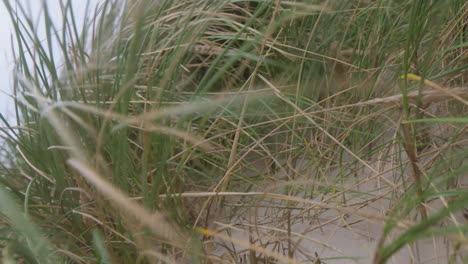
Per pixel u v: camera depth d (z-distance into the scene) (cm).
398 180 92
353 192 95
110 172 86
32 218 86
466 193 58
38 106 98
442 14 75
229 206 97
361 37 111
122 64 95
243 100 94
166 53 101
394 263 79
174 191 92
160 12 102
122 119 74
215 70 118
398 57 98
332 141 101
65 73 95
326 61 108
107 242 80
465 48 100
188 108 76
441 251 79
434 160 86
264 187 102
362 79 104
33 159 96
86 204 82
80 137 88
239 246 91
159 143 86
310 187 101
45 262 66
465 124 88
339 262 85
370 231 90
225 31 124
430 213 83
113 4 99
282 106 108
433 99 72
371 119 101
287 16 82
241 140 109
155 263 77
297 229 94
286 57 111
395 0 111
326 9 99
